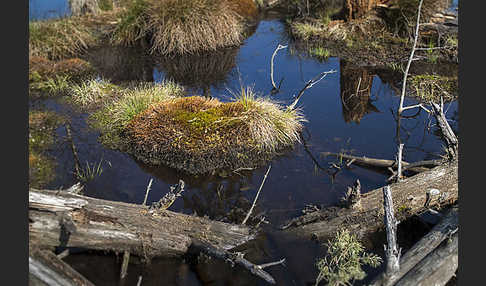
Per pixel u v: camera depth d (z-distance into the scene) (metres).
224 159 5.66
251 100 6.46
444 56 9.09
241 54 10.12
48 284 3.25
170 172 5.55
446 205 4.66
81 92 7.62
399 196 4.58
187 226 4.16
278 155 5.96
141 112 6.46
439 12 10.26
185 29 9.94
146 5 10.43
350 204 4.43
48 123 6.70
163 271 3.96
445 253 3.63
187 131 5.83
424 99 7.64
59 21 10.52
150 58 9.78
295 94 7.91
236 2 12.48
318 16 11.59
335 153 6.00
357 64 9.30
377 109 7.38
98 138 6.31
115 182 5.29
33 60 8.78
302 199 5.01
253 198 5.04
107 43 10.49
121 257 4.04
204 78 8.73
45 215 3.60
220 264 4.07
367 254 4.09
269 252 4.18
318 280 3.67
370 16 10.64
